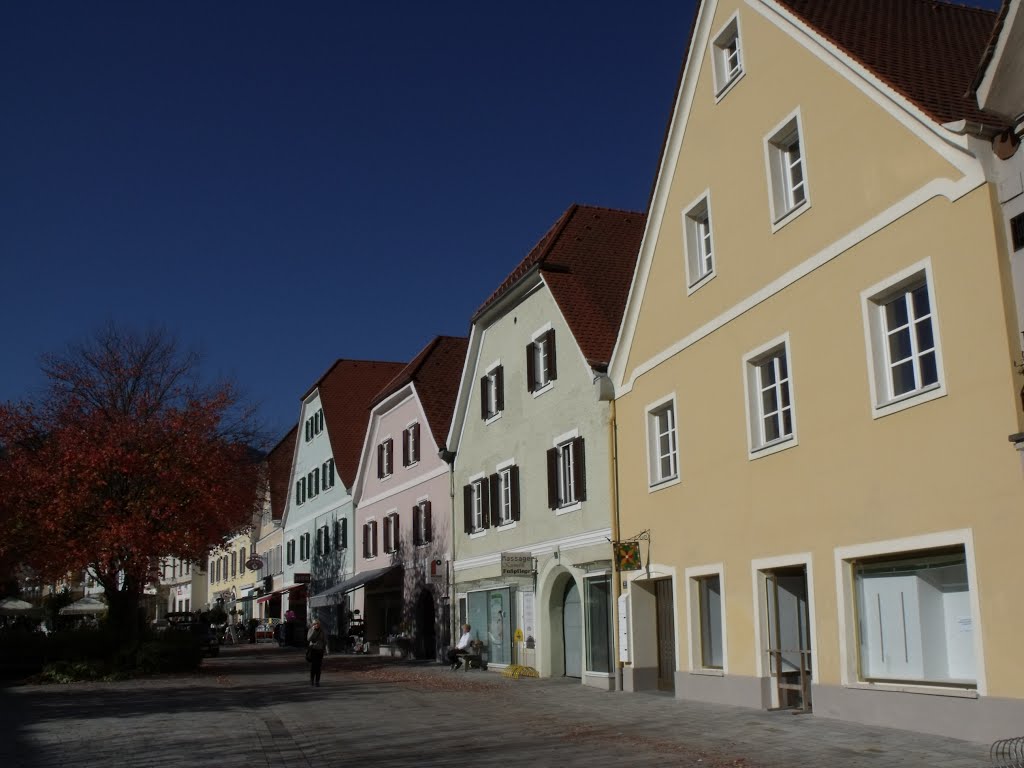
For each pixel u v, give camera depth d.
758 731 14.13
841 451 14.88
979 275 12.45
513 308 29.28
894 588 13.95
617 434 22.73
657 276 21.03
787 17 16.67
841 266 15.09
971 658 12.64
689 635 19.14
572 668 25.75
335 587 42.66
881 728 13.61
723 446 18.19
